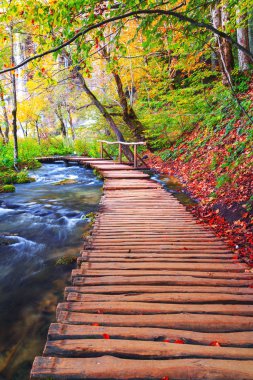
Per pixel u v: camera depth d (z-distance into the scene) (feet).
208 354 7.33
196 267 12.64
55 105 69.10
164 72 46.50
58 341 7.84
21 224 24.32
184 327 8.48
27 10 11.39
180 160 40.75
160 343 7.74
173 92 44.34
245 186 21.36
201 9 14.52
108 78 57.93
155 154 51.80
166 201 25.94
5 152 58.70
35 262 17.34
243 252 14.34
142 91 54.95
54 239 20.95
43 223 24.50
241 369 6.83
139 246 15.35
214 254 14.17
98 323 8.68
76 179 45.19
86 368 6.92
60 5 10.64
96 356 7.34
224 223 18.95
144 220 20.40
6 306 13.09
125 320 8.79
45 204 30.55
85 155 76.59
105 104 60.39
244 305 9.62
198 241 16.14
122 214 21.99
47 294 13.98
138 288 10.83
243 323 8.59
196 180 30.91
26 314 12.50
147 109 49.98
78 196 34.01
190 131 46.88
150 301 9.96
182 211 22.84
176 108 44.86
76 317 8.98
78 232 22.26
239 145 28.14
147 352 7.39
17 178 43.80
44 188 39.01
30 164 57.93
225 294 10.37
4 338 11.07
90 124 66.28
